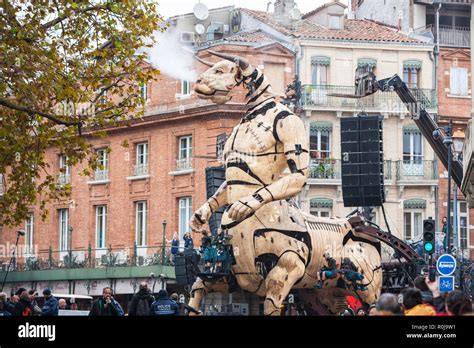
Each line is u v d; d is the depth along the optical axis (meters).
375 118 29.03
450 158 33.91
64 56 27.83
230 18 52.94
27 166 28.56
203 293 23.45
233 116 51.75
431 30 56.44
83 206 57.75
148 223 54.84
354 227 24.67
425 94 54.62
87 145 28.42
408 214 53.72
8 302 26.33
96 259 54.12
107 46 31.86
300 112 52.47
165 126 54.09
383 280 28.06
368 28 55.66
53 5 27.94
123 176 55.91
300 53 52.69
